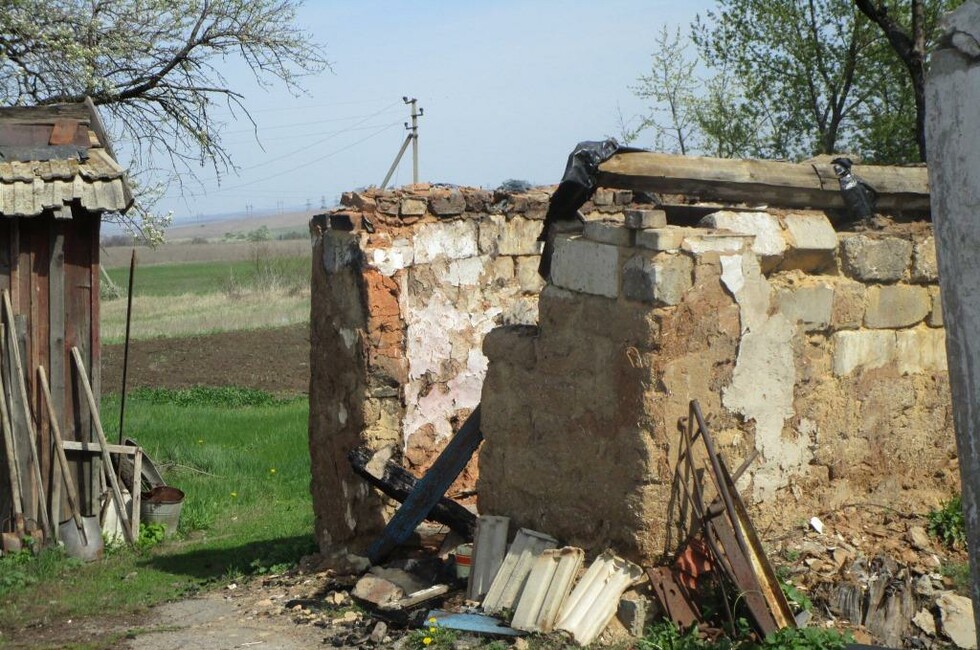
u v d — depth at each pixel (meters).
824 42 23.03
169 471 14.65
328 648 6.80
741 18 23.62
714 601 6.39
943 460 7.87
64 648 7.29
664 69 24.91
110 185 10.98
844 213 7.91
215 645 7.08
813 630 6.02
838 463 7.30
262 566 9.47
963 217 4.04
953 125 4.05
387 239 9.28
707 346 6.55
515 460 7.50
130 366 26.75
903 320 7.60
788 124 23.64
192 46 21.47
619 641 6.21
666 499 6.44
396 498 8.58
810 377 7.11
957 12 4.04
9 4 18.80
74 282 11.18
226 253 113.50
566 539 7.04
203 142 21.91
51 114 11.61
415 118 29.95
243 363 27.09
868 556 6.99
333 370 9.60
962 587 6.73
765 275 7.04
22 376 10.65
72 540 10.57
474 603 7.07
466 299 9.84
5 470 10.79
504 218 10.09
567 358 7.01
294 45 22.05
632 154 7.20
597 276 6.74
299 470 14.74
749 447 6.81
